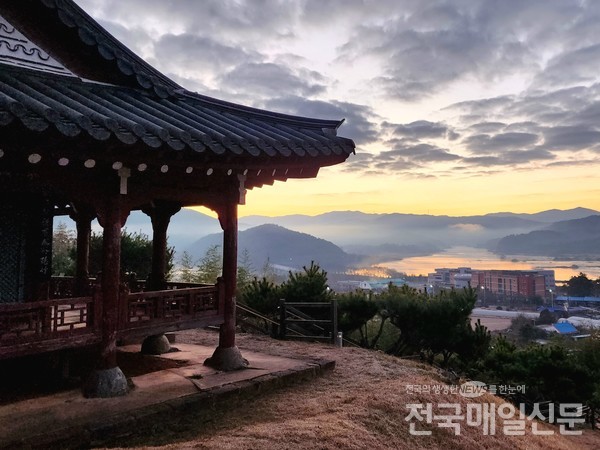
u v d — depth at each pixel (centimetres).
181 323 722
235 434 531
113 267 635
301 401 698
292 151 657
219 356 800
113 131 488
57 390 652
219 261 1934
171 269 1847
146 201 676
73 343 594
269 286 1503
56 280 941
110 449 488
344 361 978
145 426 570
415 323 1382
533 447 742
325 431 541
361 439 540
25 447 484
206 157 604
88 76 670
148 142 518
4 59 585
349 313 1401
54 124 446
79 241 923
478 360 1419
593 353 1948
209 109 756
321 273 1494
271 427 552
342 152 711
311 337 1267
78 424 536
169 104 713
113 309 636
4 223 741
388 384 800
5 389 653
